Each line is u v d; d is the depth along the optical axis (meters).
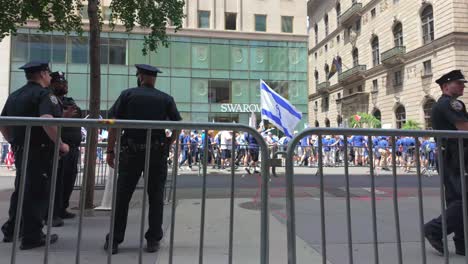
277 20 37.34
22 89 4.57
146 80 4.66
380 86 42.59
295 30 37.44
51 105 4.42
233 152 3.54
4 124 3.27
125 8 8.13
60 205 5.61
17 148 4.36
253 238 5.09
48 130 4.20
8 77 31.17
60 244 4.69
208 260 4.22
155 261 4.15
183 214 6.55
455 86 4.43
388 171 6.08
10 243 4.66
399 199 8.12
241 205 7.32
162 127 3.42
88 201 6.45
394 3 39.75
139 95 4.48
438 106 4.39
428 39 34.84
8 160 15.20
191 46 35.06
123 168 4.34
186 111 34.69
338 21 54.12
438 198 8.26
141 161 4.34
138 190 8.72
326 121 58.66
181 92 34.69
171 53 34.62
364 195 8.59
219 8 36.44
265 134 17.08
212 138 10.19
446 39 31.92
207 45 35.38
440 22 32.91
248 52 36.00
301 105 36.41
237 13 36.84
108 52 33.28
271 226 5.75
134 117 4.46
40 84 4.62
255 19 37.06
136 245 4.73
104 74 33.19
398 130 3.52
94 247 4.61
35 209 4.43
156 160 4.39
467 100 30.66
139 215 6.36
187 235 5.21
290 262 3.33
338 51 53.97
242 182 10.45
